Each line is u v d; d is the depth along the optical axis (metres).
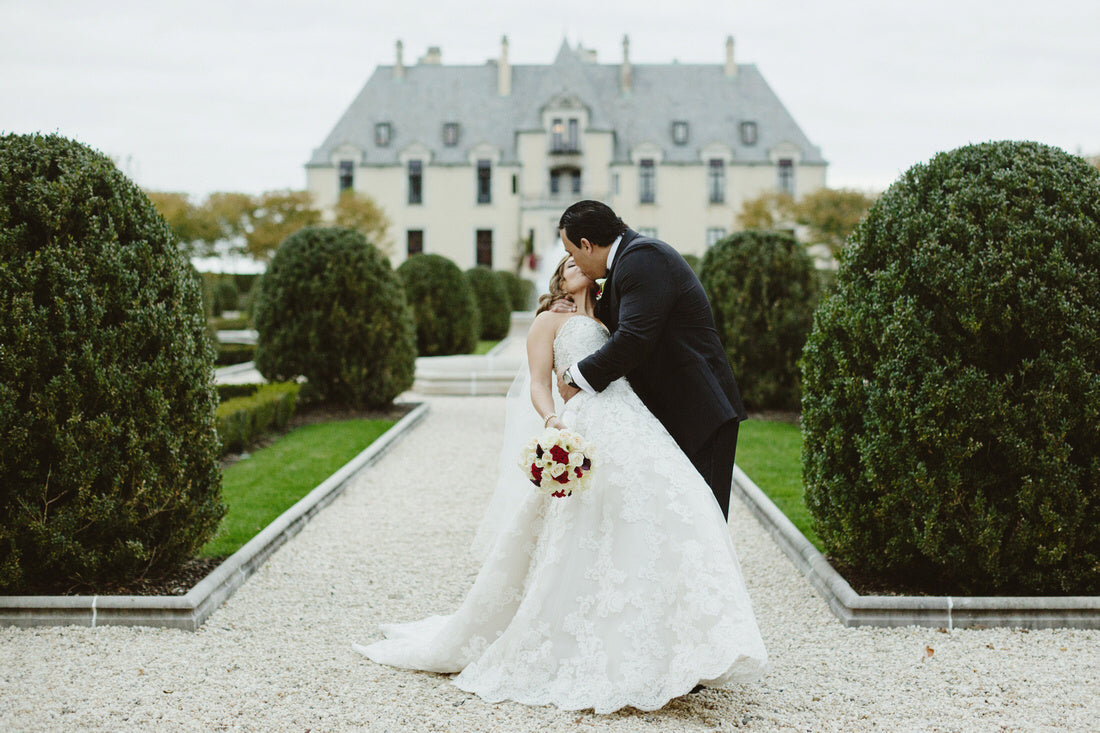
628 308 2.93
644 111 46.38
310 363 9.74
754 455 7.48
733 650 2.58
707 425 2.99
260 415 8.16
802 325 9.47
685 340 3.03
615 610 2.81
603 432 2.96
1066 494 3.57
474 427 9.50
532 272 44.38
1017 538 3.65
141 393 3.81
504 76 47.34
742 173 45.09
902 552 3.84
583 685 2.82
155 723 2.72
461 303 16.27
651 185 45.47
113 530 3.79
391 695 2.96
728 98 46.62
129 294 3.81
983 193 3.86
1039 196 3.81
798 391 9.60
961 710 2.86
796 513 5.56
